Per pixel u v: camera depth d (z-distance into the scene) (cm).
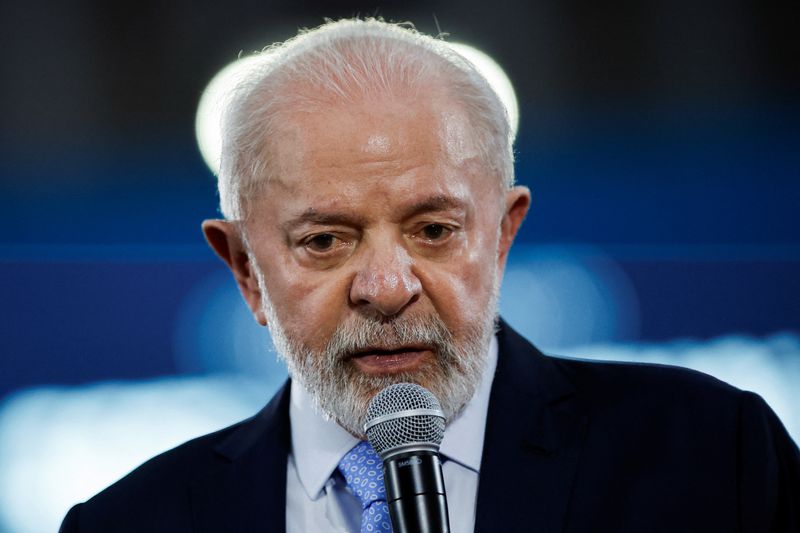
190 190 1722
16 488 1390
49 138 1720
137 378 1418
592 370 740
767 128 1736
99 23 1730
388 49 659
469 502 679
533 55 1739
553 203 1739
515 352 736
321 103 639
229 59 1728
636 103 1745
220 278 1428
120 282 1430
